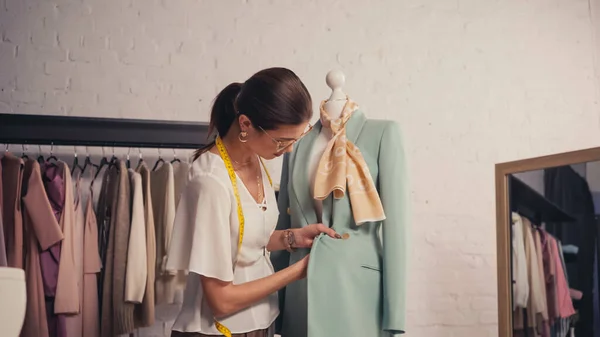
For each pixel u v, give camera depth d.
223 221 1.63
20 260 2.69
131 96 3.29
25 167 2.80
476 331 3.49
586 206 2.38
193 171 1.70
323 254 1.80
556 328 2.46
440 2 3.66
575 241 2.41
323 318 1.75
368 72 3.52
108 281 2.79
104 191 2.94
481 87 3.64
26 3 3.25
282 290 2.00
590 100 3.75
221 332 1.65
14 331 1.39
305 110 1.64
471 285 3.52
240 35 3.41
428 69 3.59
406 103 3.54
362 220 1.80
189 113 3.32
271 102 1.60
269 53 3.43
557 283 2.47
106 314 2.78
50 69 3.23
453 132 3.58
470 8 3.69
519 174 2.66
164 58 3.34
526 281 2.59
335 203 1.86
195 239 1.61
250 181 1.76
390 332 1.83
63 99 3.23
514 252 2.65
